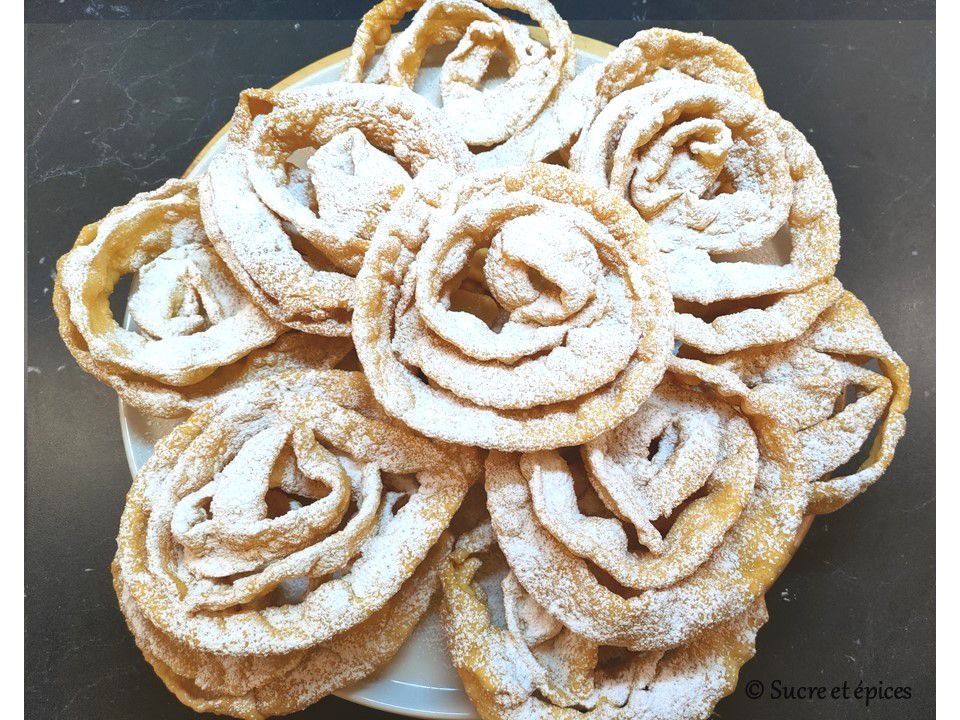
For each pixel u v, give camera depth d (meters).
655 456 0.22
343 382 0.22
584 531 0.20
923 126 0.32
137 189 0.31
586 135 0.23
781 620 0.28
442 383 0.20
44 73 0.32
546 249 0.19
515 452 0.21
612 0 0.33
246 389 0.21
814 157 0.24
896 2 0.33
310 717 0.27
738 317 0.23
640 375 0.20
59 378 0.30
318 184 0.22
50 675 0.28
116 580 0.22
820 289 0.23
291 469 0.21
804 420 0.23
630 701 0.21
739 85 0.25
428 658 0.23
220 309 0.23
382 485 0.22
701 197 0.24
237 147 0.23
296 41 0.33
